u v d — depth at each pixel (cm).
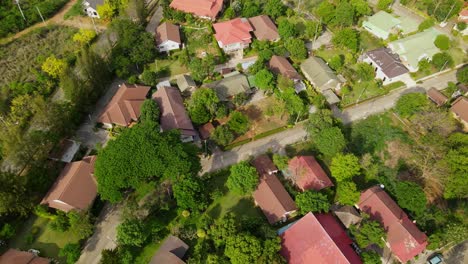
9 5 11450
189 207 6494
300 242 6044
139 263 6184
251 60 10331
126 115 8294
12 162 6962
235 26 10619
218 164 7762
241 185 6744
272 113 8875
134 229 5991
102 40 10600
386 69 9656
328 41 11062
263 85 8862
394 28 11338
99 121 8212
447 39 10219
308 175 7256
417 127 8538
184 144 7156
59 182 6931
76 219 6197
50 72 9019
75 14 11588
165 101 8475
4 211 6025
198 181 6625
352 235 6494
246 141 8244
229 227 6034
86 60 8438
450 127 8006
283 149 8150
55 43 10488
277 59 9775
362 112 9025
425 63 9812
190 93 9162
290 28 10469
